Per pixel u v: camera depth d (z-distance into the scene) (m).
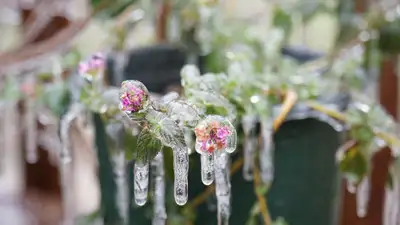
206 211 0.74
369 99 0.81
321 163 0.75
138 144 0.58
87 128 0.83
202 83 0.66
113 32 0.93
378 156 0.92
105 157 0.80
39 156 1.29
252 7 1.12
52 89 0.86
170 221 0.73
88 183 1.29
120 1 0.93
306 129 0.73
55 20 1.13
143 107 0.57
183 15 0.92
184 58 0.91
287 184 0.75
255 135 0.72
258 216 0.75
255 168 0.72
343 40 0.93
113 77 0.86
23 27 1.15
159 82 0.90
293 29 1.04
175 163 0.57
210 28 0.91
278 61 0.85
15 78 0.94
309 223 0.77
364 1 0.98
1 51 1.01
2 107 1.00
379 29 0.89
